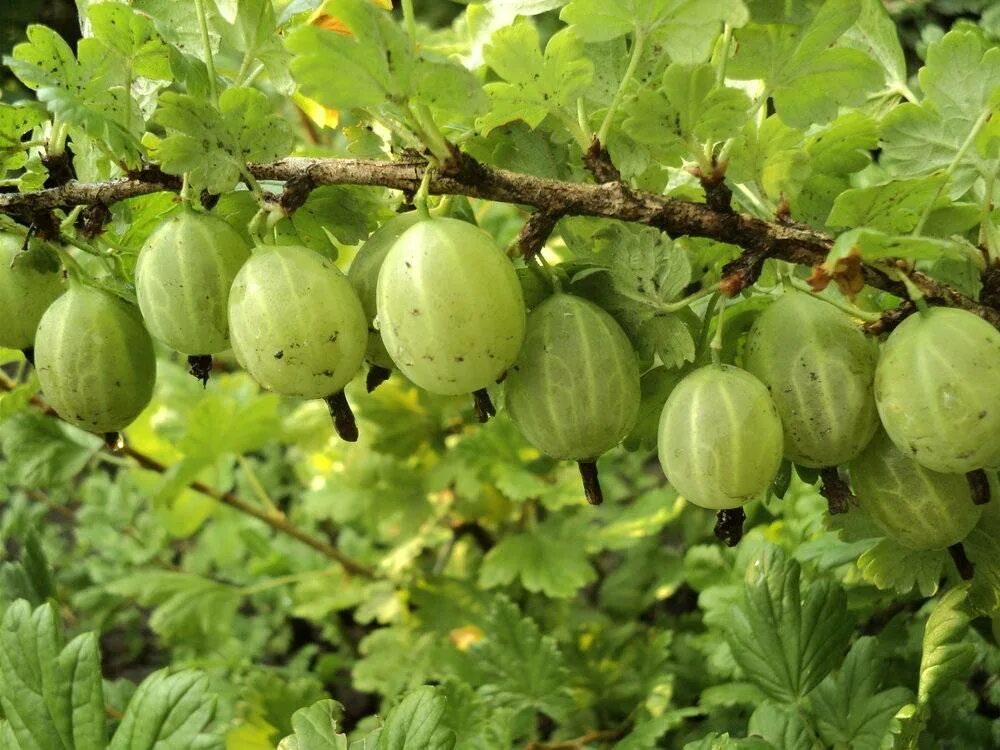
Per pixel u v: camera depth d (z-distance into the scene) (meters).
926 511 0.19
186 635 0.41
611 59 0.20
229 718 0.30
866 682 0.24
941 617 0.21
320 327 0.17
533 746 0.31
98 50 0.20
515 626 0.29
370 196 0.21
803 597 0.24
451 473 0.38
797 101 0.19
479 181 0.18
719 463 0.17
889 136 0.20
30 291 0.21
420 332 0.17
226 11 0.21
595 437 0.19
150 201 0.22
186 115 0.18
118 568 0.45
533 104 0.19
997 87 0.18
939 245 0.17
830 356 0.18
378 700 0.46
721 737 0.22
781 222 0.19
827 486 0.19
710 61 0.20
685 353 0.19
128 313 0.20
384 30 0.17
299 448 0.42
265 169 0.19
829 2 0.18
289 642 0.49
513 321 0.17
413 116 0.18
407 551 0.40
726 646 0.29
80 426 0.21
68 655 0.23
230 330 0.18
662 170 0.21
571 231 0.20
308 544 0.41
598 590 0.46
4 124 0.20
